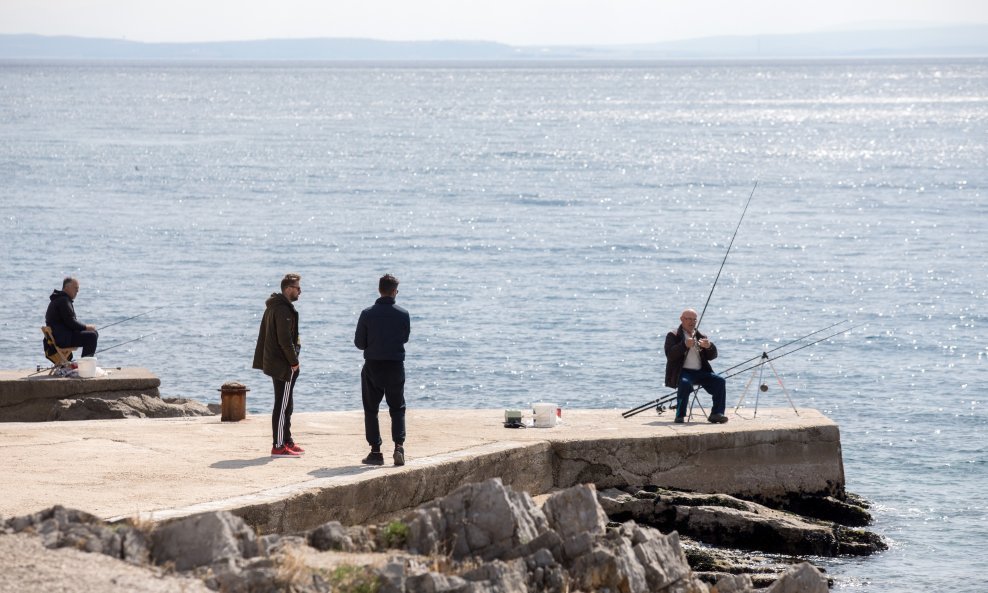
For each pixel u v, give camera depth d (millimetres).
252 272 54250
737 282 53125
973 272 55719
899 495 23672
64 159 113875
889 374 36531
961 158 123438
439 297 48875
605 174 107438
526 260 58938
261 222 72812
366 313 16453
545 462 18719
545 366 37125
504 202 85562
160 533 11781
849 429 29875
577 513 13773
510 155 127312
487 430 19547
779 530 18828
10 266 54094
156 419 20141
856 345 40781
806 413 21453
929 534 20797
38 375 23531
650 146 141250
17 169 103688
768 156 127875
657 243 65312
